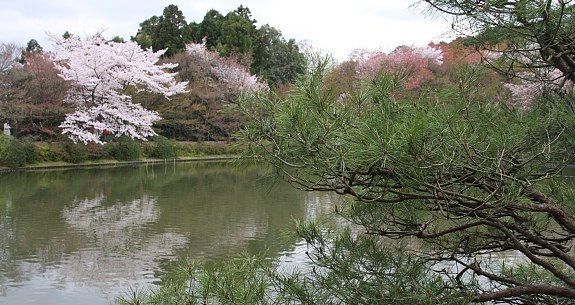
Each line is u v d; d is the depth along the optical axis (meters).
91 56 21.28
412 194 1.88
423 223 2.28
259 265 2.19
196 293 1.95
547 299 2.33
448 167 1.73
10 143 17.58
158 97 25.19
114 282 5.77
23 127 19.59
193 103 25.56
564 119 2.14
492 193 1.77
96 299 5.21
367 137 1.64
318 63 1.84
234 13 33.97
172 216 9.95
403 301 1.96
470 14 1.76
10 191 13.10
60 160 19.58
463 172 1.88
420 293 1.99
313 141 1.71
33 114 19.48
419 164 1.64
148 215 10.06
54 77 19.98
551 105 2.28
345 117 1.75
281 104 1.82
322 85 1.83
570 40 1.91
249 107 1.85
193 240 7.83
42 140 20.33
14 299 5.26
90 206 11.13
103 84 21.91
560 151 2.18
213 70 26.66
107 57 21.72
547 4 1.66
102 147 21.14
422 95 2.08
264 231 8.41
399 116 1.82
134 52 23.72
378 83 1.90
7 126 18.47
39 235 8.20
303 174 1.88
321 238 2.26
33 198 12.09
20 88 19.45
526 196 2.07
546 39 1.86
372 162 1.64
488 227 2.51
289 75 32.19
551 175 2.03
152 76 23.30
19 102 18.98
